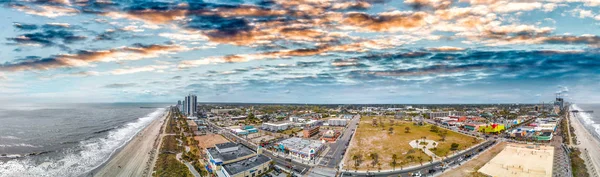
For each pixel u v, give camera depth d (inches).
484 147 7185.0
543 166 5383.9
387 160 5969.5
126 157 6505.9
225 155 5447.8
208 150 5900.6
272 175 5017.2
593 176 5083.7
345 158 6190.9
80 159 6397.6
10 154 6811.0
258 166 5004.9
